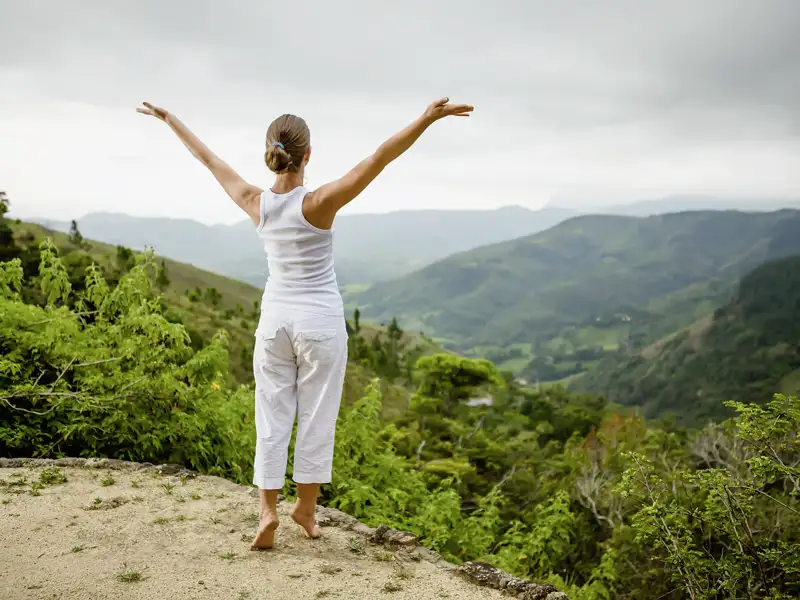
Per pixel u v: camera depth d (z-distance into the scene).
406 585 3.15
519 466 36.53
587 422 73.50
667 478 7.79
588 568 12.27
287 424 3.33
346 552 3.49
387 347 114.06
